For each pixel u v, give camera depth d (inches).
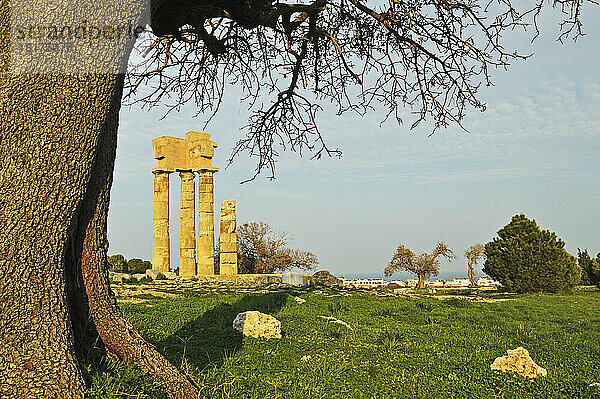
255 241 2129.7
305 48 313.6
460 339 451.8
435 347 410.0
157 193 1541.6
